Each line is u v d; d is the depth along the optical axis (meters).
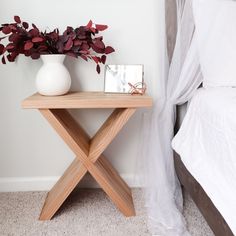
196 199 1.17
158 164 1.45
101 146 1.33
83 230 1.28
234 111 0.95
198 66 1.32
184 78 1.34
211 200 0.93
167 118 1.44
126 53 1.57
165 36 1.35
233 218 0.75
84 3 1.51
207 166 1.01
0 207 1.47
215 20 1.25
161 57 1.39
